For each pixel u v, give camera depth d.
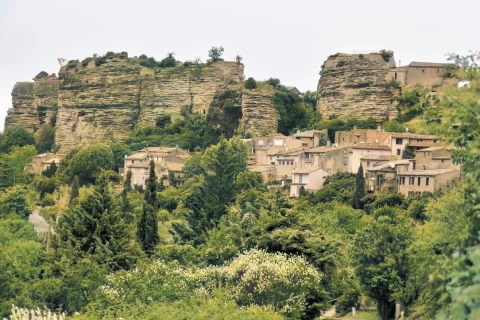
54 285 81.62
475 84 37.38
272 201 148.50
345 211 156.38
